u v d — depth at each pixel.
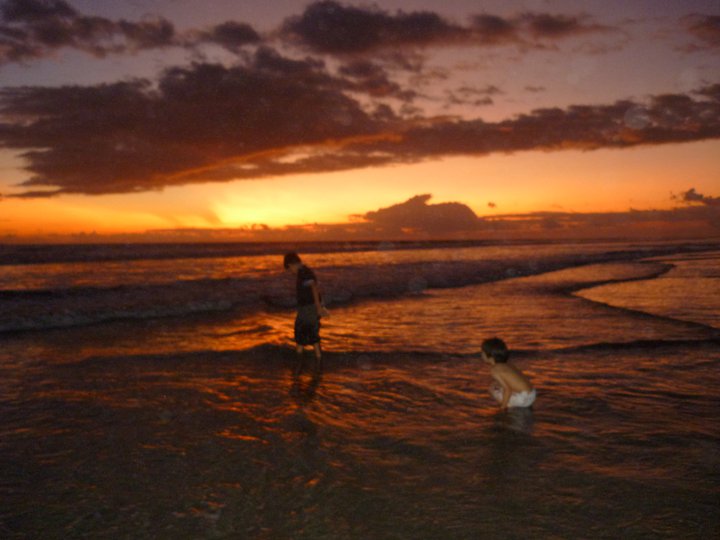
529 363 7.36
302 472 4.05
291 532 3.21
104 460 4.30
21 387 6.36
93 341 9.09
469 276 23.12
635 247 72.69
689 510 3.41
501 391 5.55
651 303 13.71
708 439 4.66
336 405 5.73
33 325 10.41
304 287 7.71
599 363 7.36
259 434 4.88
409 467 4.12
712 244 85.62
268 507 3.52
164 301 13.87
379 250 66.50
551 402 5.70
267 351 8.37
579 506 3.47
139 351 8.34
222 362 7.69
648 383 6.40
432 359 7.89
